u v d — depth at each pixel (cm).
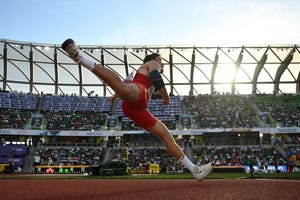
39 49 5641
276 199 412
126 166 3045
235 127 5147
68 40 462
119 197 461
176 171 4259
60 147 5056
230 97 6100
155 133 607
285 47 5450
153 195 484
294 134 5153
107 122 5641
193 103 5997
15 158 4656
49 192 575
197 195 475
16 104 5762
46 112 5788
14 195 511
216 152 4800
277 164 4278
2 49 5566
